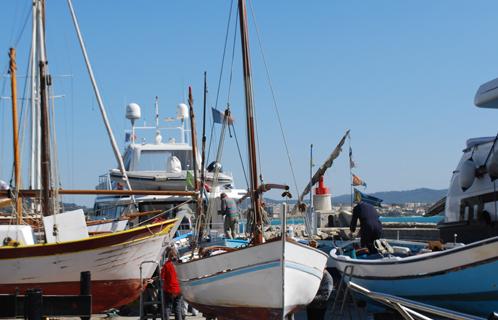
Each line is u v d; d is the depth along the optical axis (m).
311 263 13.30
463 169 16.78
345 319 15.33
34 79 23.84
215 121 18.56
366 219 16.47
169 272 15.59
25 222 21.58
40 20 20.39
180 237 22.22
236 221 21.72
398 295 14.20
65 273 17.39
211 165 25.67
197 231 17.77
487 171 16.17
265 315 13.30
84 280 14.36
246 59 14.92
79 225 18.36
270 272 12.91
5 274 17.30
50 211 19.39
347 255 16.77
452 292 13.27
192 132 23.86
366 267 14.77
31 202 23.50
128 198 26.83
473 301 13.07
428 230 26.05
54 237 18.14
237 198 25.97
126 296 17.86
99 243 17.36
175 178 26.92
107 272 17.56
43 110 19.53
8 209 23.95
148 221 21.05
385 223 32.03
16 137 20.83
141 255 17.83
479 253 12.64
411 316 12.52
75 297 13.57
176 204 26.56
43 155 19.45
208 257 13.98
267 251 12.96
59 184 20.33
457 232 17.44
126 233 17.53
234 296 13.57
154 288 17.50
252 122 14.79
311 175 22.12
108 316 18.31
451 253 13.08
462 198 17.31
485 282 12.70
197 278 14.28
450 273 13.14
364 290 13.91
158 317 16.41
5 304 13.54
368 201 20.61
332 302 16.97
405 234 27.42
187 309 18.33
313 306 14.50
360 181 21.36
